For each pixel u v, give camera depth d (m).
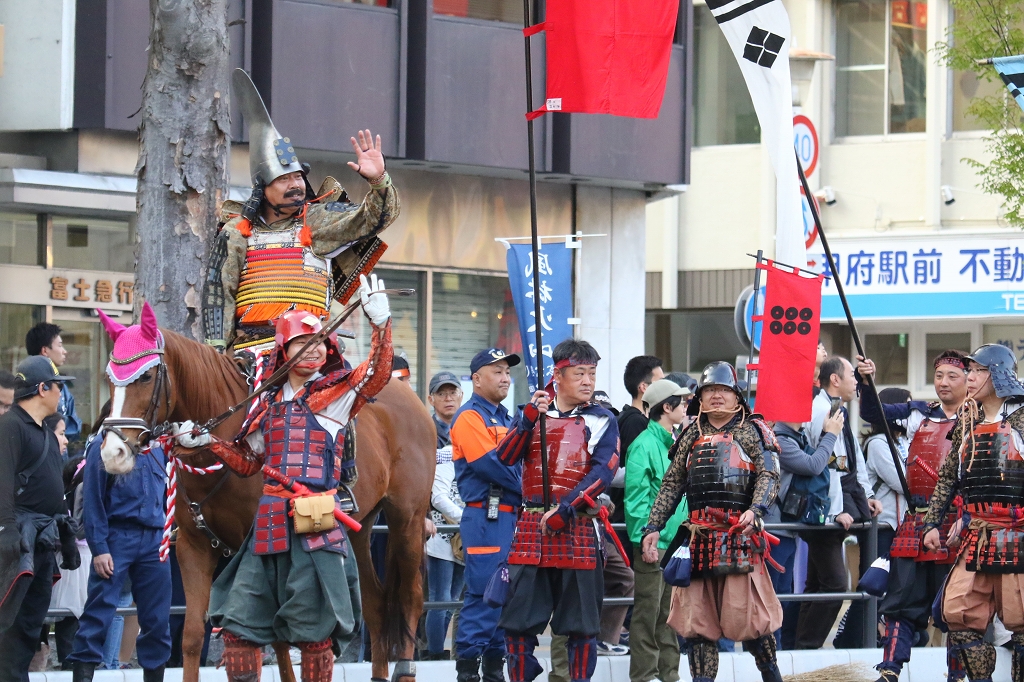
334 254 18.42
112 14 31.55
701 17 53.72
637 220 40.53
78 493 22.77
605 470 20.22
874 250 50.53
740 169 52.88
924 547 21.84
